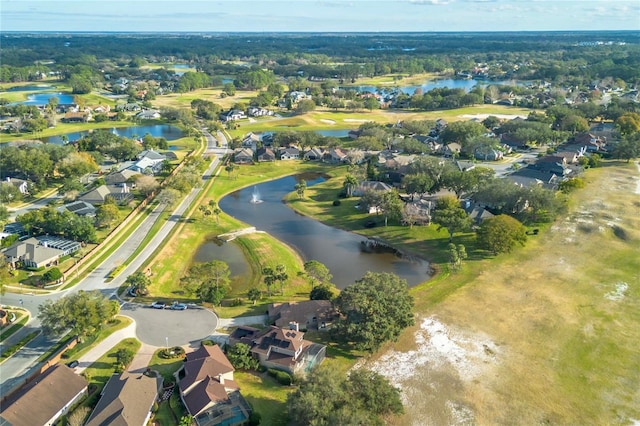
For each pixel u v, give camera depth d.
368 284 84.19
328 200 154.38
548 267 107.56
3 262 98.31
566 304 92.62
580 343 81.38
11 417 60.78
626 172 175.88
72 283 99.38
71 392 66.69
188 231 127.62
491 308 92.00
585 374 74.12
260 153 199.12
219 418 63.94
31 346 79.81
